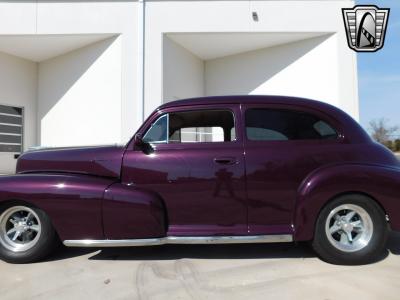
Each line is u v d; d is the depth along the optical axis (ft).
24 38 38.45
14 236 14.23
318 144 13.94
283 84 41.50
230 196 13.66
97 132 39.45
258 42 40.96
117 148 14.49
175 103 14.65
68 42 39.60
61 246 15.94
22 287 11.89
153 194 13.78
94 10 38.01
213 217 13.75
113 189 13.61
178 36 38.86
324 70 38.96
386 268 13.10
